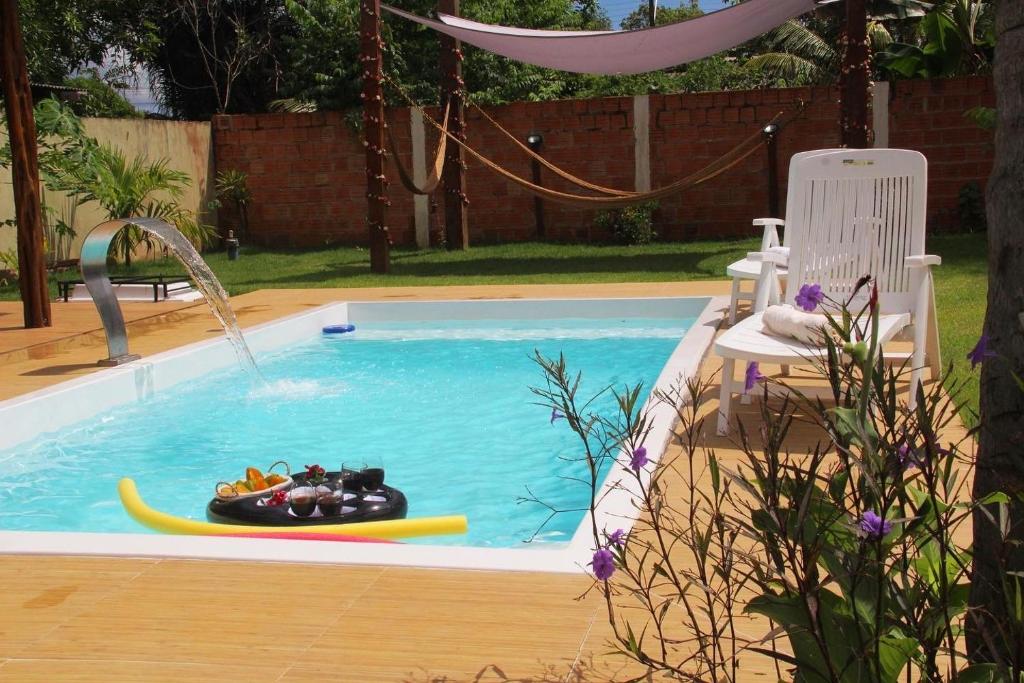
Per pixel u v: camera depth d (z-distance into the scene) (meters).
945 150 13.18
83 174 12.24
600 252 13.01
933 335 4.92
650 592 2.64
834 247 5.08
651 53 10.88
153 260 13.95
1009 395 1.60
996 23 1.63
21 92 7.89
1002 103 1.61
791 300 5.12
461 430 5.56
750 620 2.45
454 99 13.14
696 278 10.03
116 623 2.55
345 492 4.05
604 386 6.45
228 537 3.16
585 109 14.11
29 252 8.02
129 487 4.31
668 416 4.63
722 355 4.30
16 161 7.89
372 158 11.30
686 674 1.80
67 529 4.17
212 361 7.17
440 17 11.18
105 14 21.00
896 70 14.85
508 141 14.34
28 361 6.63
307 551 3.00
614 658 2.29
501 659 2.30
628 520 3.24
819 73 18.45
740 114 13.67
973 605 1.65
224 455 5.19
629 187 14.17
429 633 2.44
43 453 5.26
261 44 21.89
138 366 6.36
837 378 1.60
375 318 9.10
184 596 2.71
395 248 14.62
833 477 1.58
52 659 2.35
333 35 15.91
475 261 12.58
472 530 4.01
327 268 12.35
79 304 9.59
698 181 10.62
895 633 1.60
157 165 13.67
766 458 1.53
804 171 5.13
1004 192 1.60
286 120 15.02
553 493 4.47
